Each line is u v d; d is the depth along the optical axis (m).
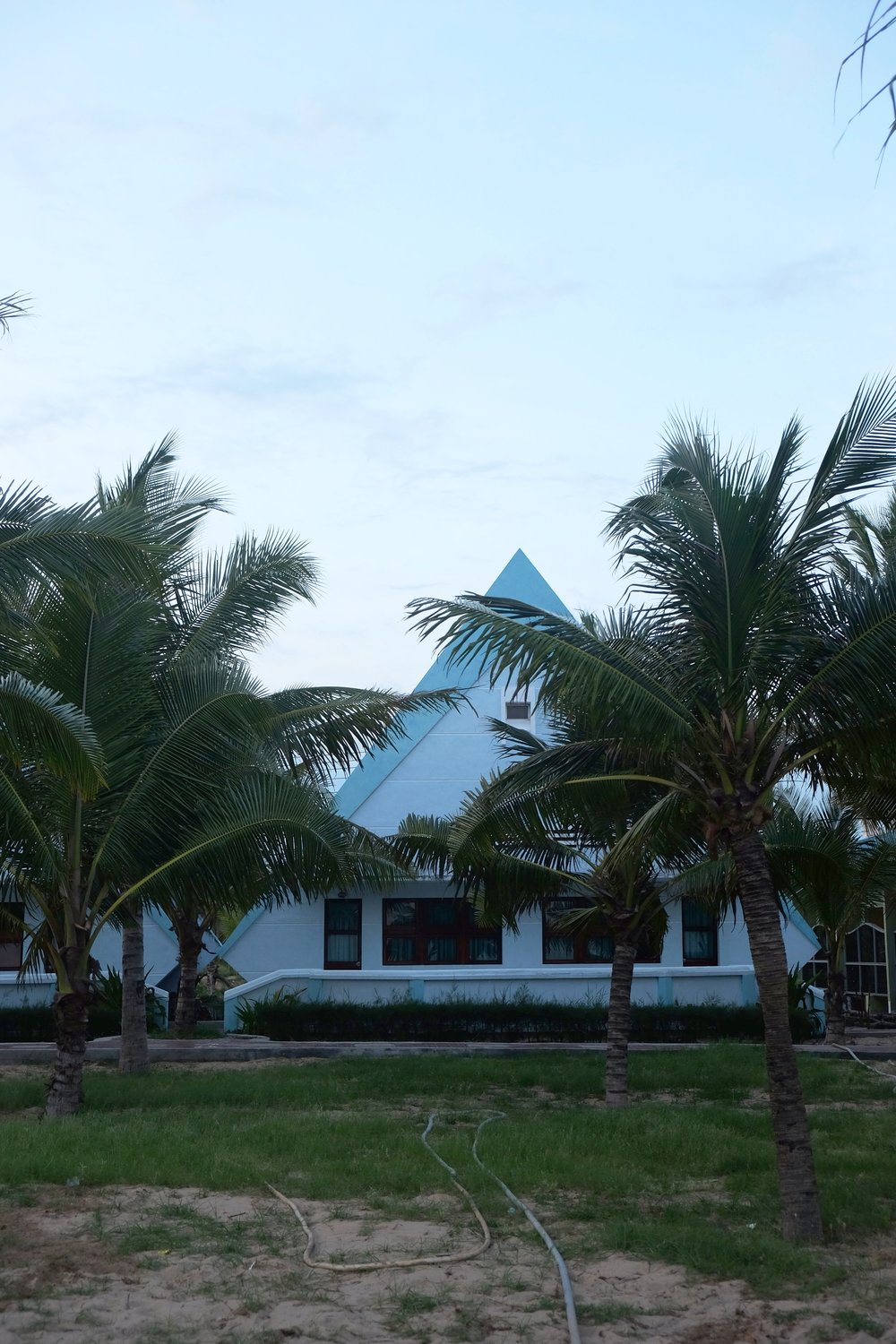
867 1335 6.41
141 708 14.01
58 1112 13.90
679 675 9.70
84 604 12.84
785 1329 6.52
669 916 25.27
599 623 11.38
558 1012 23.38
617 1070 15.65
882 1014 26.81
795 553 9.21
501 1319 6.65
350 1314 6.71
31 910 15.85
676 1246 7.82
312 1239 8.02
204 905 15.44
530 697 26.50
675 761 9.75
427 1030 23.39
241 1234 8.23
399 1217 8.73
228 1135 11.77
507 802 14.25
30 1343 6.21
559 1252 7.82
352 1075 17.84
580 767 13.05
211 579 16.91
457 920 25.48
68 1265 7.49
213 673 14.79
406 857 20.08
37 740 10.69
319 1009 23.34
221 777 14.59
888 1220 8.61
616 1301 6.94
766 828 18.27
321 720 17.17
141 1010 18.45
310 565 17.11
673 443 9.49
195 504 16.14
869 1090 16.42
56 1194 9.33
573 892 17.44
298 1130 12.12
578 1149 11.34
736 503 8.97
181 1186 9.68
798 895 21.42
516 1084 17.33
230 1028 23.98
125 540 9.88
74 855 14.09
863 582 9.41
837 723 9.38
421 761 26.38
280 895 16.16
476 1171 10.11
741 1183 9.82
